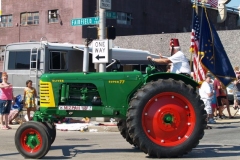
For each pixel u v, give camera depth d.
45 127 9.61
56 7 41.69
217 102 20.36
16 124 17.72
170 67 11.83
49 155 10.19
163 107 9.60
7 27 45.12
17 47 21.62
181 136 9.68
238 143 12.39
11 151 10.94
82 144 12.16
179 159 9.52
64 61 21.41
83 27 39.97
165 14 48.03
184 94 9.62
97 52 16.28
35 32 43.22
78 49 21.70
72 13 40.62
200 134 9.65
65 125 16.36
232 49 32.50
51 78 9.91
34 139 9.64
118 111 9.90
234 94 21.27
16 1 44.47
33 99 17.08
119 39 37.69
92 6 40.62
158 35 35.97
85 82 9.88
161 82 9.59
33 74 20.80
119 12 43.22
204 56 17.48
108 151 10.73
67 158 9.77
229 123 18.80
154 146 9.50
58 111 9.91
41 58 20.64
